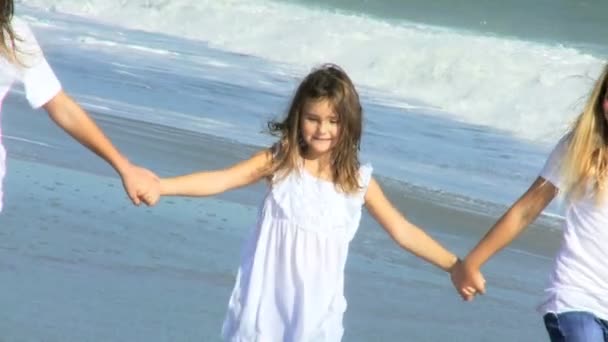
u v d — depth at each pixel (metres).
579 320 10.55
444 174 22.50
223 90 28.02
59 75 27.34
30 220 16.23
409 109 29.34
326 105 10.71
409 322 14.55
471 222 19.19
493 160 24.31
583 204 10.67
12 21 10.38
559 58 35.84
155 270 15.06
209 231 16.67
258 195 18.66
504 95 31.38
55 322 13.28
